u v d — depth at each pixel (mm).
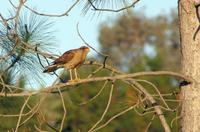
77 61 15359
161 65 44594
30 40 13617
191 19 13414
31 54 13648
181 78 13359
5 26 13062
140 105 13586
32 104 13742
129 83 13586
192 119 13242
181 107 13469
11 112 13719
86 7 13344
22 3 12859
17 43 13172
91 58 16188
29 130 13773
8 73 13594
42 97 12688
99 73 24250
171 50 79375
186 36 13445
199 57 13312
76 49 15484
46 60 13594
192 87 13266
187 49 13414
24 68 13641
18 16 12891
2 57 13258
